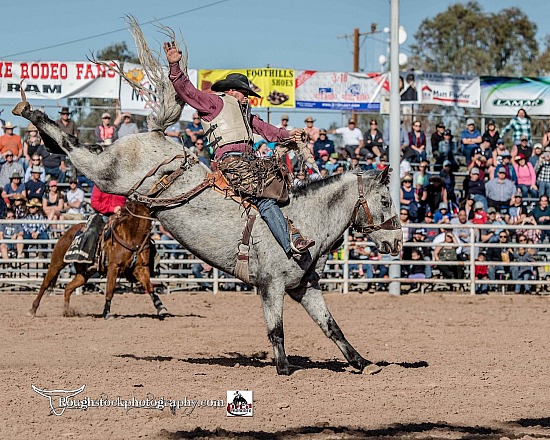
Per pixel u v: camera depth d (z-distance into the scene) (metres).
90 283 21.20
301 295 10.35
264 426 7.68
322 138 23.86
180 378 9.82
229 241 9.77
